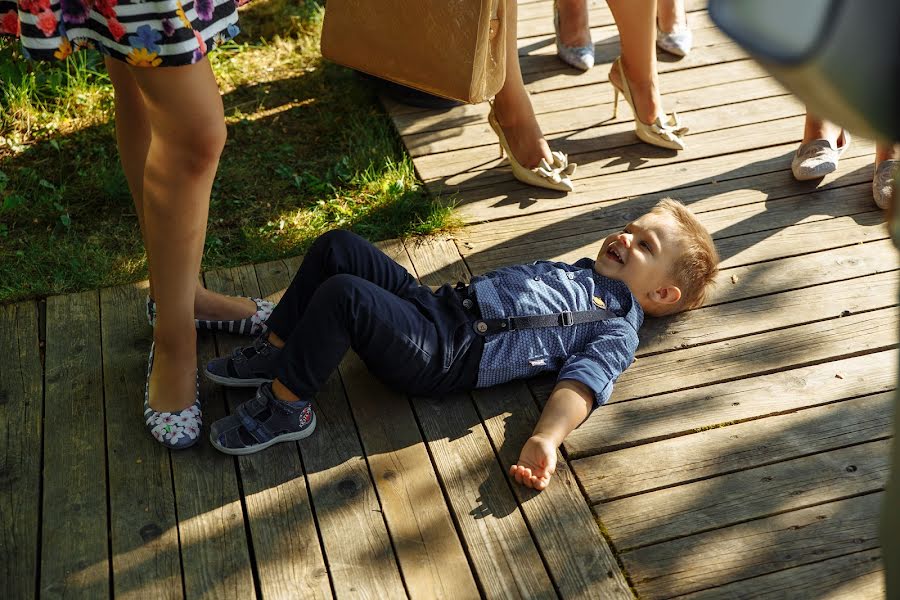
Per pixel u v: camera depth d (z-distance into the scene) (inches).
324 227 125.3
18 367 99.3
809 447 87.6
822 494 82.7
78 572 77.9
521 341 91.8
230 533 81.0
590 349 91.6
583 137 139.5
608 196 126.3
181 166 73.6
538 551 78.6
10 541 80.5
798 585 74.7
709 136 138.0
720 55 158.1
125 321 105.3
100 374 98.0
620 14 126.6
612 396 94.2
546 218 122.5
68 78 153.7
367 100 153.6
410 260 115.3
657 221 100.2
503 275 96.9
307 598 75.1
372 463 87.4
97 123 148.2
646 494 83.6
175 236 78.3
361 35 103.7
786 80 22.1
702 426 90.4
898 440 39.3
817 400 92.8
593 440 89.0
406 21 100.5
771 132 138.0
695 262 99.1
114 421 92.4
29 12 68.1
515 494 83.9
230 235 125.4
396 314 86.6
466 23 98.2
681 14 159.5
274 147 144.4
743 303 106.0
